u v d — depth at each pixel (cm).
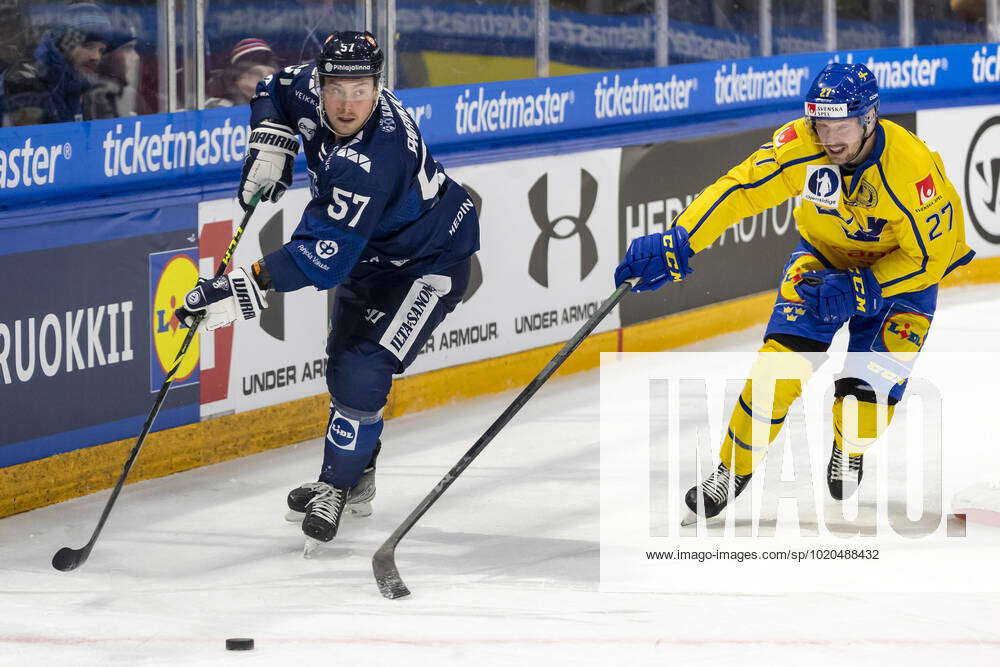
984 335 2409
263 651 1146
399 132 1354
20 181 1534
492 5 2083
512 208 2095
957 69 2792
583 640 1170
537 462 1762
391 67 1969
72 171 1587
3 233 1505
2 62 1524
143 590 1320
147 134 1666
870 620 1216
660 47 2352
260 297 1333
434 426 1933
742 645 1155
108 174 1627
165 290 1684
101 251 1608
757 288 2516
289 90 1466
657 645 1156
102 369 1625
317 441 1875
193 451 1738
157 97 1689
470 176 2030
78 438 1609
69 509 1580
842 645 1154
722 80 2456
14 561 1407
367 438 1449
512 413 1389
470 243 1495
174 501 1616
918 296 1488
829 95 1323
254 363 1792
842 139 1338
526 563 1397
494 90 2091
